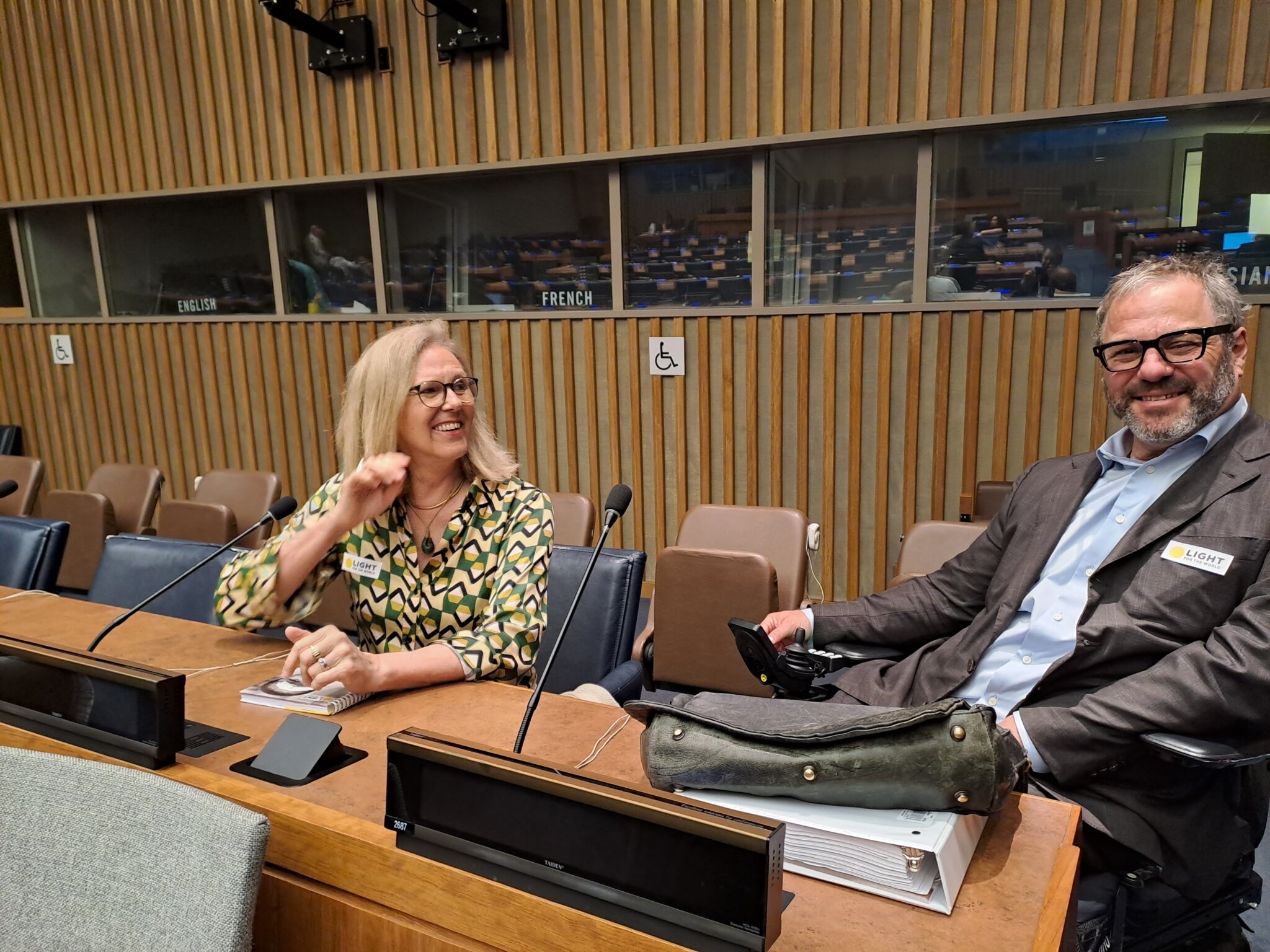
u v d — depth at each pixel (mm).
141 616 1982
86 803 1006
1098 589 1676
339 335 5332
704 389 4590
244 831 915
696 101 4312
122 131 5594
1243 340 1657
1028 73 3820
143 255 5770
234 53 5168
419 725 1357
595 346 4801
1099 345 1725
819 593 4523
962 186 4031
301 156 5160
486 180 4871
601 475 4938
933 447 4246
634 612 2107
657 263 4613
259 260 5461
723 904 772
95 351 6023
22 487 4316
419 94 4852
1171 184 3729
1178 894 1576
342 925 1001
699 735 966
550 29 4504
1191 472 1646
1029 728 1518
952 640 1904
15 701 1319
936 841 846
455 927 924
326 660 1401
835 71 4062
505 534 1766
